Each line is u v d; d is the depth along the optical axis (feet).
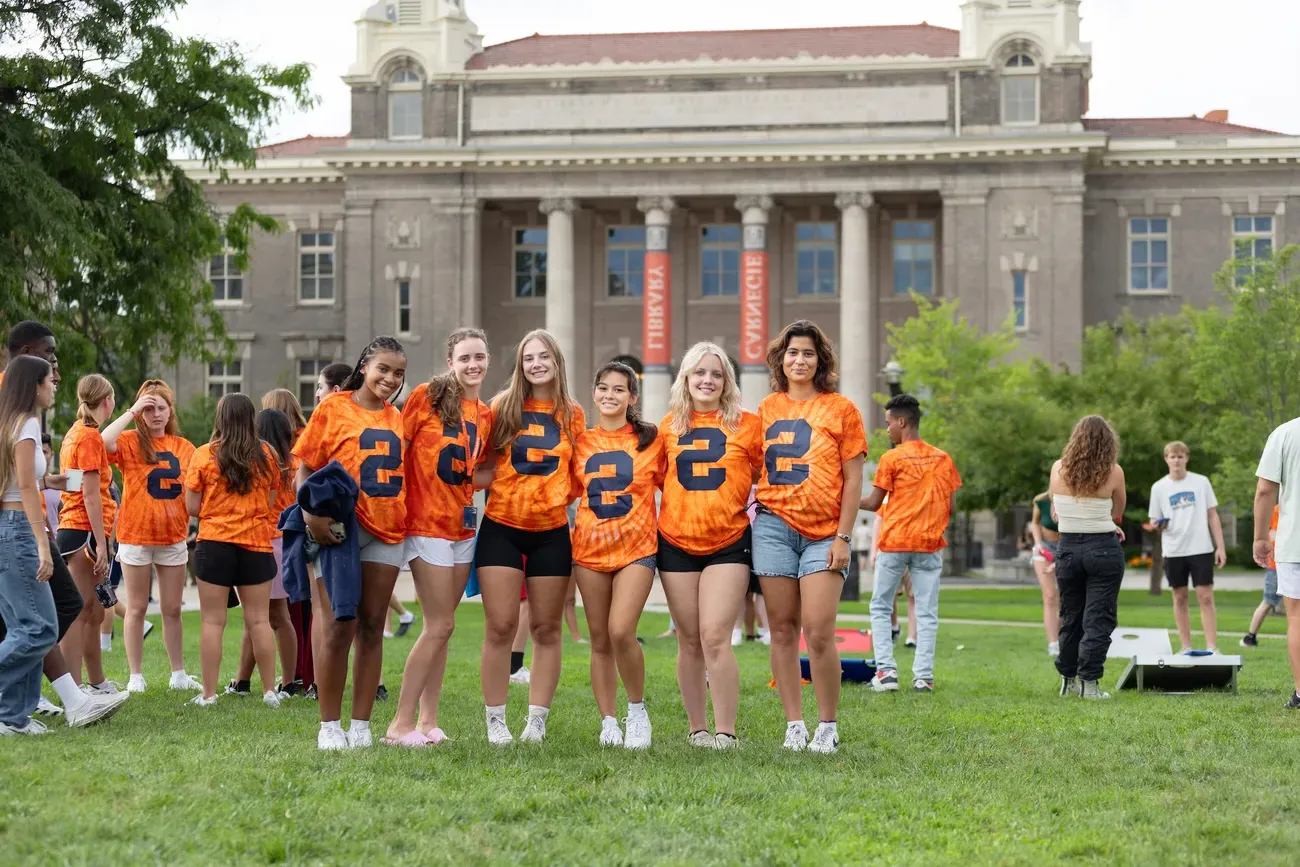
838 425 30.35
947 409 162.61
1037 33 183.93
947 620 85.25
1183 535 51.47
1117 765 28.17
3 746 27.32
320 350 202.59
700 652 31.14
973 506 142.41
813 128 187.83
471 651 58.44
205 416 165.99
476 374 30.66
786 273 200.23
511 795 23.73
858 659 48.01
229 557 37.27
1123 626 75.61
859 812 23.31
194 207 96.94
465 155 188.65
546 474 30.45
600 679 31.45
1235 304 124.36
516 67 191.52
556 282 189.78
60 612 31.76
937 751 30.04
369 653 29.66
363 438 29.25
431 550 30.30
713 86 189.26
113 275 93.09
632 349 201.77
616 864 19.67
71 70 87.15
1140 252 190.90
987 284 183.42
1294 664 38.06
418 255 191.21
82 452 36.14
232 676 45.75
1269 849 21.06
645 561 30.63
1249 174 188.55
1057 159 182.70
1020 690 43.55
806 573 30.14
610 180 189.37
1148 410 135.64
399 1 193.26
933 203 196.03
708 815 22.77
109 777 24.06
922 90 186.50
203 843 20.02
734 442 30.48
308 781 24.48
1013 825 22.54
